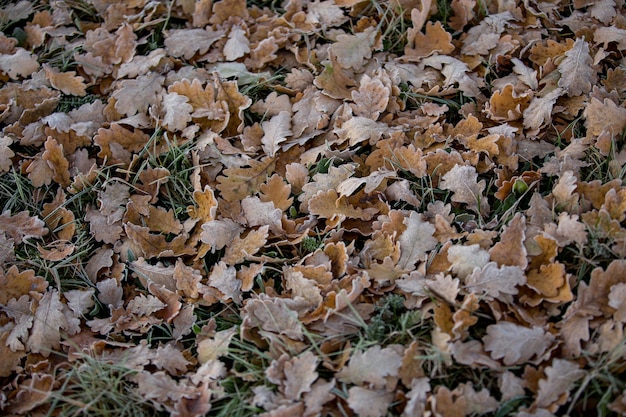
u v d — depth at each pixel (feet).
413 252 6.11
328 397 5.21
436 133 7.04
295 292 6.00
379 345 5.57
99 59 8.06
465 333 5.48
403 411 5.15
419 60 7.77
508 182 6.53
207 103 7.41
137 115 7.44
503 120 7.09
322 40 8.25
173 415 5.26
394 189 6.68
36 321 5.97
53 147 7.01
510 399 5.11
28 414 5.47
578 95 7.07
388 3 8.13
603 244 5.82
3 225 6.71
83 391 5.60
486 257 5.78
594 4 7.84
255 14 8.52
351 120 7.11
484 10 8.07
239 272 6.29
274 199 6.78
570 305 5.46
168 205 7.10
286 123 7.29
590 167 6.71
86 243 6.64
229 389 5.55
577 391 5.09
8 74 7.93
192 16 8.55
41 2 8.79
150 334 6.01
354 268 6.07
